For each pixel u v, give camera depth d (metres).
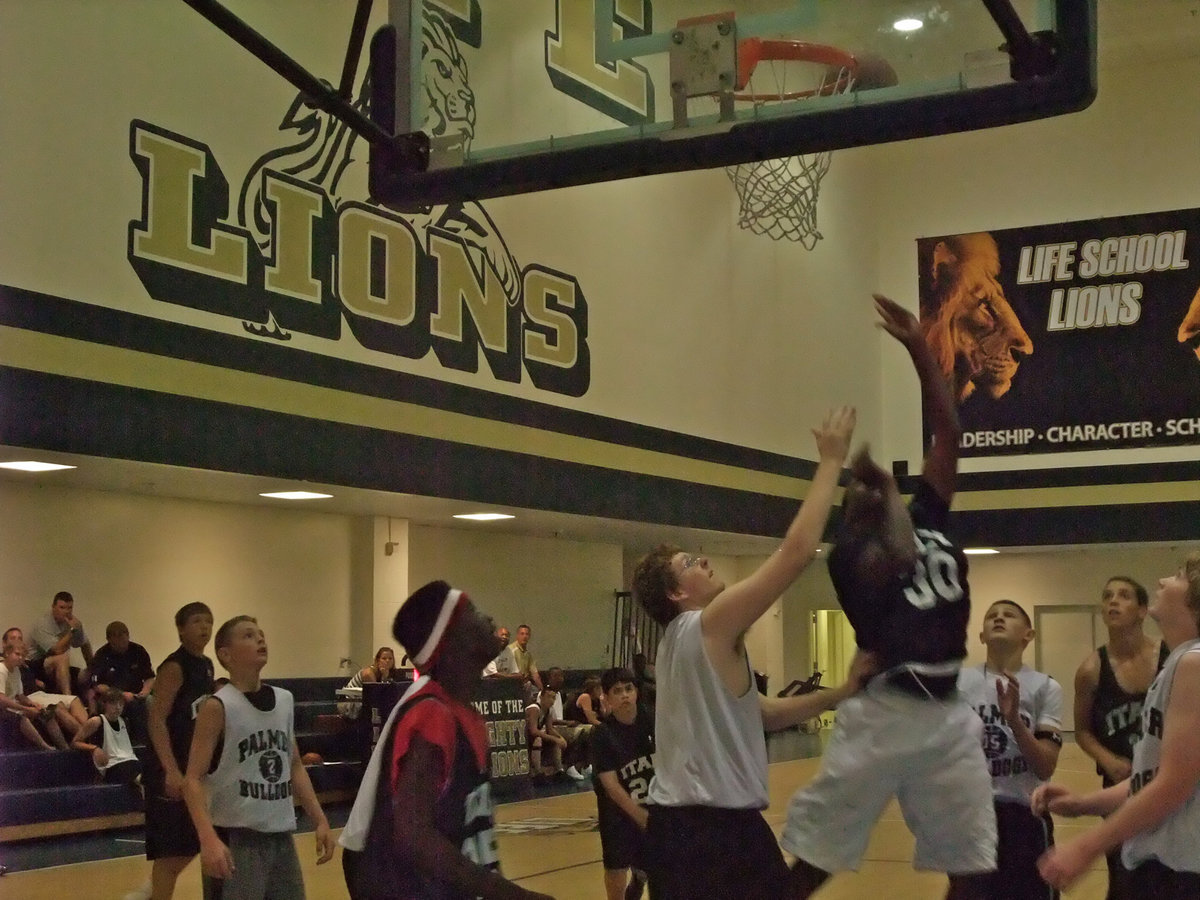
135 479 12.27
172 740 5.96
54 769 11.39
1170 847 3.25
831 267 22.05
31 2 9.98
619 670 6.15
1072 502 21.61
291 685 15.23
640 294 17.25
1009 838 4.77
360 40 4.44
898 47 3.92
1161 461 21.19
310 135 12.35
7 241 9.69
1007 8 3.52
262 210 11.82
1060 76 3.65
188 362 11.01
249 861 4.82
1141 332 21.02
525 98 4.98
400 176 4.59
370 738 13.80
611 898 6.30
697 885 3.36
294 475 11.96
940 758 3.69
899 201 23.59
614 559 21.53
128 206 10.62
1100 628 23.86
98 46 10.45
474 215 14.42
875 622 3.75
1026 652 24.36
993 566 24.72
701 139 4.19
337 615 16.12
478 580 18.59
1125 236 21.17
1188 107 21.62
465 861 3.03
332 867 9.55
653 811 3.49
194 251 11.16
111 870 9.42
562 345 15.70
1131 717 5.04
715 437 18.59
